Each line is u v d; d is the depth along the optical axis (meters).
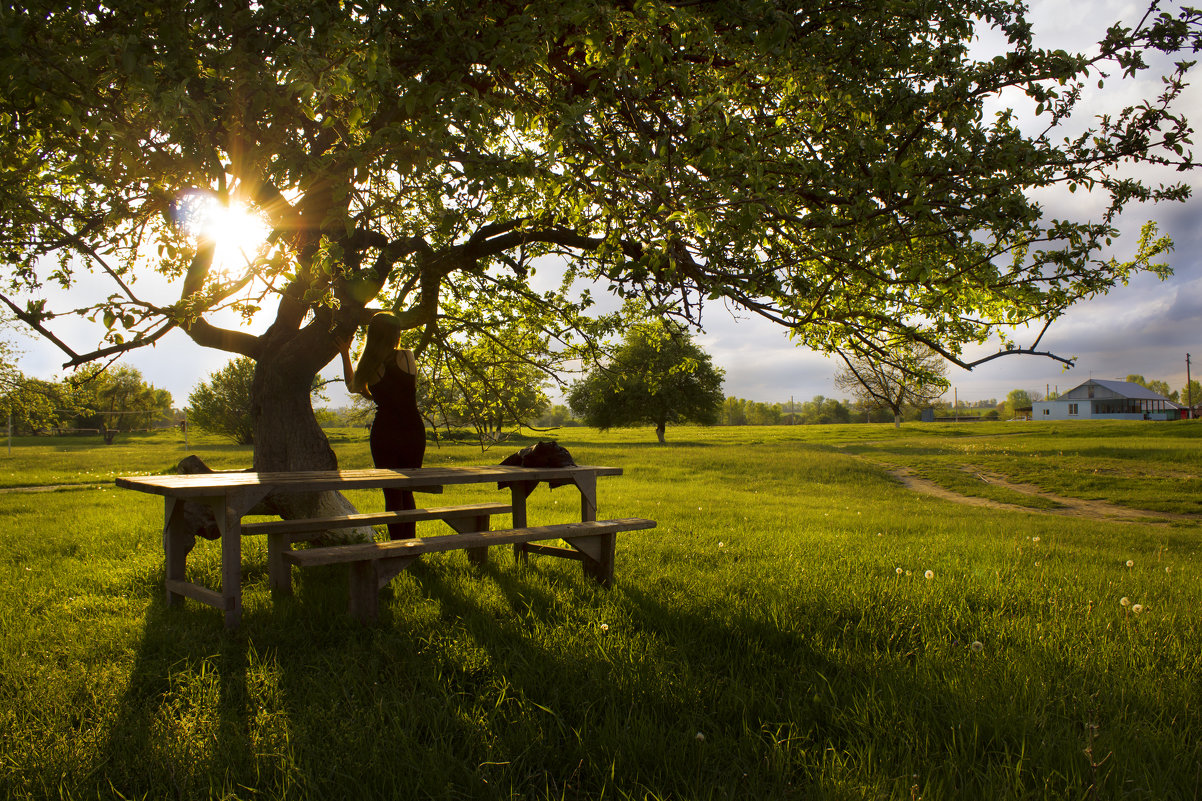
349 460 25.34
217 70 2.86
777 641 3.67
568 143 3.83
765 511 11.70
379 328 5.15
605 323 7.66
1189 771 2.32
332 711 2.77
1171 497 16.72
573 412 48.56
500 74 3.93
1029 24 4.50
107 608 4.50
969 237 4.16
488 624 3.90
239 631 3.83
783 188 4.18
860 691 3.02
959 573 5.68
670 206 3.61
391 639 3.63
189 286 4.68
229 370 49.28
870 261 4.50
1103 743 2.43
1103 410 94.75
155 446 50.47
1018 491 19.33
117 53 2.61
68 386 4.16
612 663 3.26
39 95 2.83
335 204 3.42
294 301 6.00
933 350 4.62
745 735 2.57
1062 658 3.45
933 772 2.29
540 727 2.63
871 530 9.44
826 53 4.63
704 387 47.03
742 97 4.40
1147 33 3.80
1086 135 4.20
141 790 2.26
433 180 3.53
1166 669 3.25
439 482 4.50
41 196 4.88
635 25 3.30
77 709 2.85
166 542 4.48
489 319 8.30
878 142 4.15
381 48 2.95
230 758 2.37
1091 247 4.29
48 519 9.72
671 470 23.41
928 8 4.72
